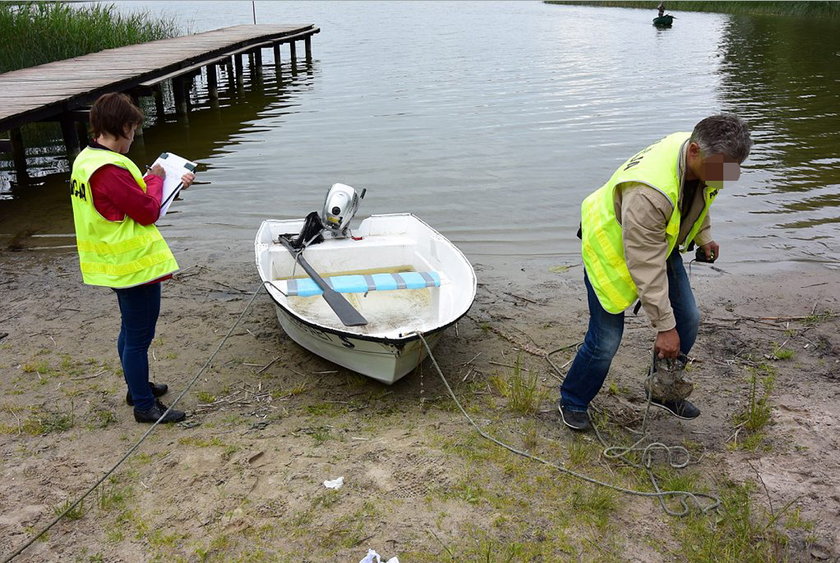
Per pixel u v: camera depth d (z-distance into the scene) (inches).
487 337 188.2
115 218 124.8
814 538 111.7
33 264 239.9
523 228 282.7
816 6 1273.4
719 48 855.7
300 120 481.1
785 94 558.3
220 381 161.2
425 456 129.8
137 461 128.3
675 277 133.0
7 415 143.9
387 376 153.8
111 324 190.4
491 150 394.6
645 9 1566.2
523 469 127.6
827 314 203.5
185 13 1561.3
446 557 106.2
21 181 350.3
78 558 105.2
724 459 133.3
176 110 504.4
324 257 202.2
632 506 119.6
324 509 115.4
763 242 266.7
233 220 289.0
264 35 700.7
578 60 758.5
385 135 429.4
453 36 1027.3
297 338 174.7
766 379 164.9
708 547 109.1
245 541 108.7
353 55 825.5
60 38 536.7
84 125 431.5
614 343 131.6
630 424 146.0
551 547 108.9
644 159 117.5
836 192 323.0
